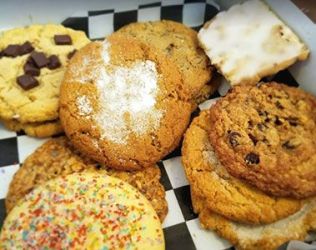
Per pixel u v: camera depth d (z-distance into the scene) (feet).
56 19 0.81
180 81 0.70
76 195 0.59
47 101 0.69
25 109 0.69
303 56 0.70
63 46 0.76
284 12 0.74
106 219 0.57
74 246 0.55
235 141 0.61
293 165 0.59
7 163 0.69
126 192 0.61
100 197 0.59
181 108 0.68
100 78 0.67
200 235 0.64
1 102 0.69
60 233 0.56
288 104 0.66
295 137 0.62
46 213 0.57
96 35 0.84
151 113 0.66
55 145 0.70
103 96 0.66
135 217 0.58
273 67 0.70
